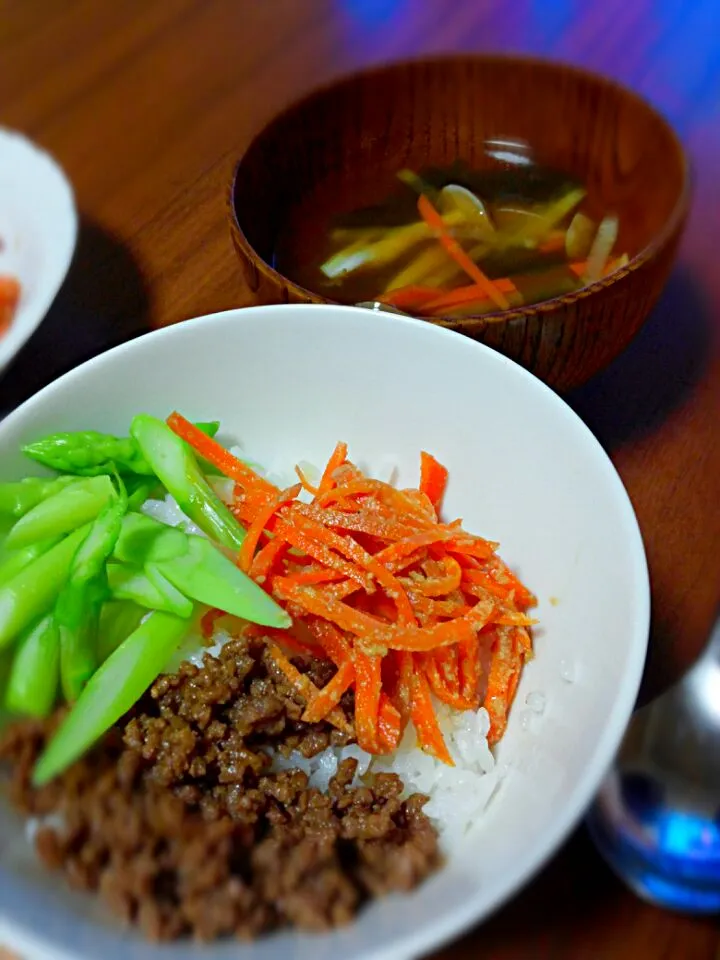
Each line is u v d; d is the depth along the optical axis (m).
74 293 0.28
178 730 0.19
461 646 0.21
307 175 0.28
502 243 0.28
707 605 0.21
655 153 0.26
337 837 0.18
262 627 0.22
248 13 0.38
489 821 0.19
